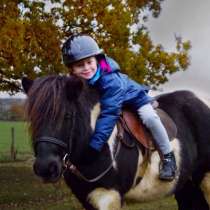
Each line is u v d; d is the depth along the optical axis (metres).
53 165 3.65
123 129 4.30
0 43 8.72
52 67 9.76
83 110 3.95
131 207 8.88
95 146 4.03
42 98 3.66
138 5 11.17
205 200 5.33
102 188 4.15
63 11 10.18
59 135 3.69
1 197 10.60
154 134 4.39
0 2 9.27
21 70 9.30
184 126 4.92
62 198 10.67
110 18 9.98
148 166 4.43
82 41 4.12
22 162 18.22
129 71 10.01
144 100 4.40
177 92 5.20
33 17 9.88
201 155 5.04
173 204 9.39
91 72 4.15
